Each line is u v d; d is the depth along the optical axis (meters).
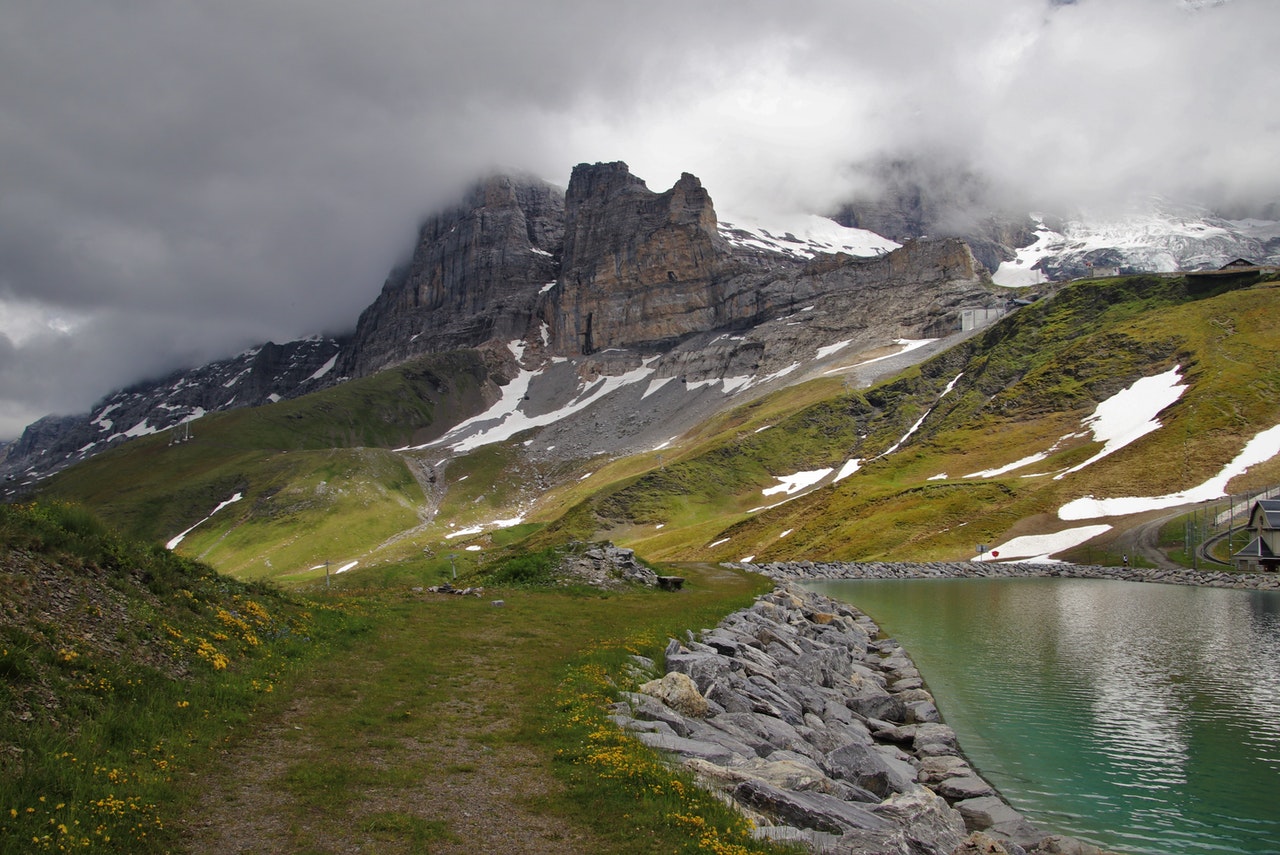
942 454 171.00
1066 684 38.50
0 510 21.41
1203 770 26.34
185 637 21.30
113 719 15.77
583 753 17.50
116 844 11.84
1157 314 186.62
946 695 36.56
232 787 14.84
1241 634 52.44
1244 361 147.75
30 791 12.45
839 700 32.88
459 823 13.91
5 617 17.00
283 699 20.53
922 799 18.36
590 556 56.81
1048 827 21.95
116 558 23.08
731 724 23.06
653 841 13.47
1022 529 123.25
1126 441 140.75
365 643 28.45
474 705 21.50
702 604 44.34
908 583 99.62
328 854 12.39
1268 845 20.73
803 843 14.36
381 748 17.61
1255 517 98.38
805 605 57.09
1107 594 80.31
